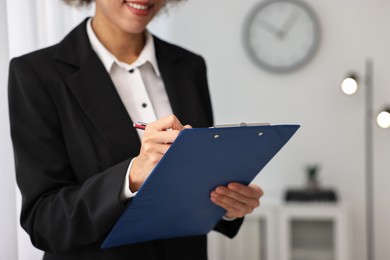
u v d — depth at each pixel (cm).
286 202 384
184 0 176
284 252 378
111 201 113
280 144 114
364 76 419
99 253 126
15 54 204
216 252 388
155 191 108
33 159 125
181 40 430
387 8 416
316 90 424
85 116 129
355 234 425
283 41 421
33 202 125
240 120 430
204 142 100
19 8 206
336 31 420
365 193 423
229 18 427
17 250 199
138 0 128
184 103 144
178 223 126
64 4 165
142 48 145
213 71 430
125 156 128
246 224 385
